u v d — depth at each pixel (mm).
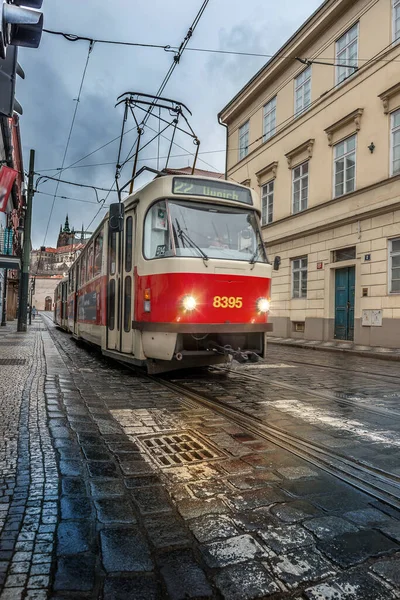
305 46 18938
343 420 4914
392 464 3566
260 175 22172
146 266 6891
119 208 7172
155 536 2369
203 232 6828
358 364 10602
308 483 3158
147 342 6840
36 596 1819
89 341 11172
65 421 4434
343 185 16516
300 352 14164
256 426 4590
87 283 11672
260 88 22203
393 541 2387
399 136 14117
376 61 14922
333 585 1993
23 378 6785
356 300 15453
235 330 6656
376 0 15117
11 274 41312
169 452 3740
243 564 2139
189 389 6613
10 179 14906
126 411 5129
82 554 2150
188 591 1919
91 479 3080
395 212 13977
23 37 3023
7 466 3172
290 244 19562
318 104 17891
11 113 3070
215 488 3029
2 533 2287
